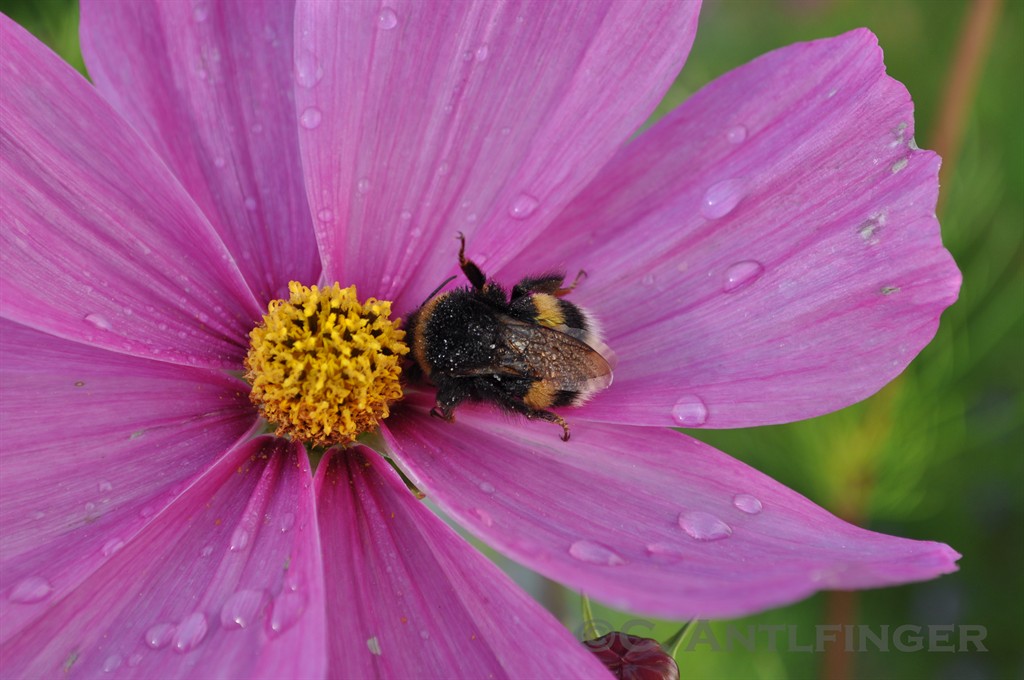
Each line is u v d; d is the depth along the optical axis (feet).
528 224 0.90
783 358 0.88
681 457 0.89
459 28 0.90
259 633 0.85
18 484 0.86
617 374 0.90
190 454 0.88
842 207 0.89
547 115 0.90
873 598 1.11
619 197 0.91
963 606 1.10
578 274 0.91
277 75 0.92
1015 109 1.13
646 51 0.89
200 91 0.91
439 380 0.90
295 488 0.88
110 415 0.88
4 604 0.84
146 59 0.91
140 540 0.86
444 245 0.91
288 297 0.91
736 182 0.90
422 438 0.90
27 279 0.86
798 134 0.90
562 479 0.89
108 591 0.85
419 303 0.91
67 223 0.87
